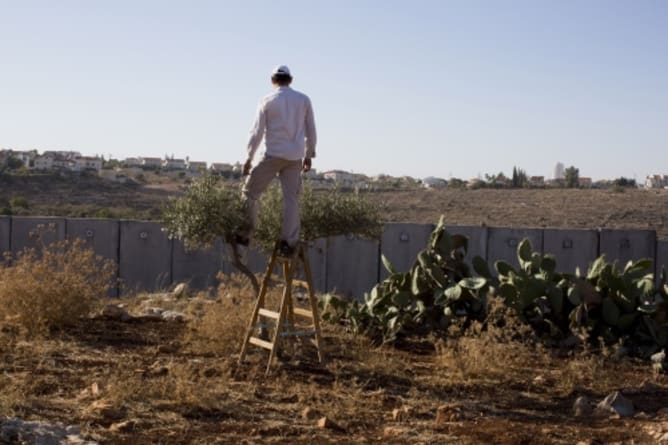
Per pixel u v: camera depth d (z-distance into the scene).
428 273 10.76
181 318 11.44
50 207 39.34
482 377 8.54
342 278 18.62
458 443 6.24
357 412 7.05
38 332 9.82
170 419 6.55
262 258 18.67
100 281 11.62
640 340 10.18
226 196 8.92
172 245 19.47
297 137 8.35
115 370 8.05
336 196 9.96
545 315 10.59
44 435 5.73
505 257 18.17
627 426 6.84
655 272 17.81
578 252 18.02
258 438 6.18
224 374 8.08
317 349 9.34
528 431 6.62
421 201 36.88
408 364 9.05
